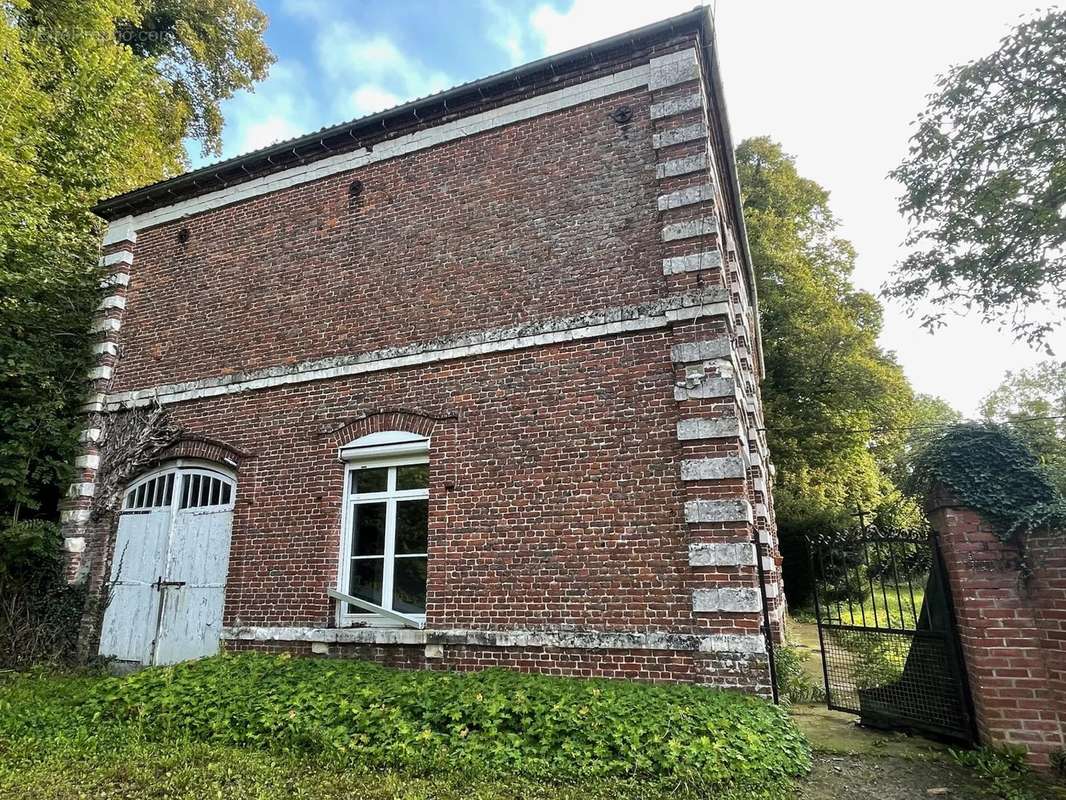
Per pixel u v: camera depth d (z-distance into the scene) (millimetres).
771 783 4926
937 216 12750
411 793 4660
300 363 9609
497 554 7594
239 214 11000
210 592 9328
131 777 5152
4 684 8117
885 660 7918
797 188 26219
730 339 7160
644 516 7055
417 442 8453
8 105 11836
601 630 6914
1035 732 5414
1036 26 11000
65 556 10320
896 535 7160
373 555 8531
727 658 6332
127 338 11406
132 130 16109
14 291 10859
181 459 10164
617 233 8078
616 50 8523
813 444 23031
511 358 8172
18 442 10219
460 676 6777
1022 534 5770
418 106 9531
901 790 5059
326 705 6137
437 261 9094
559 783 4871
